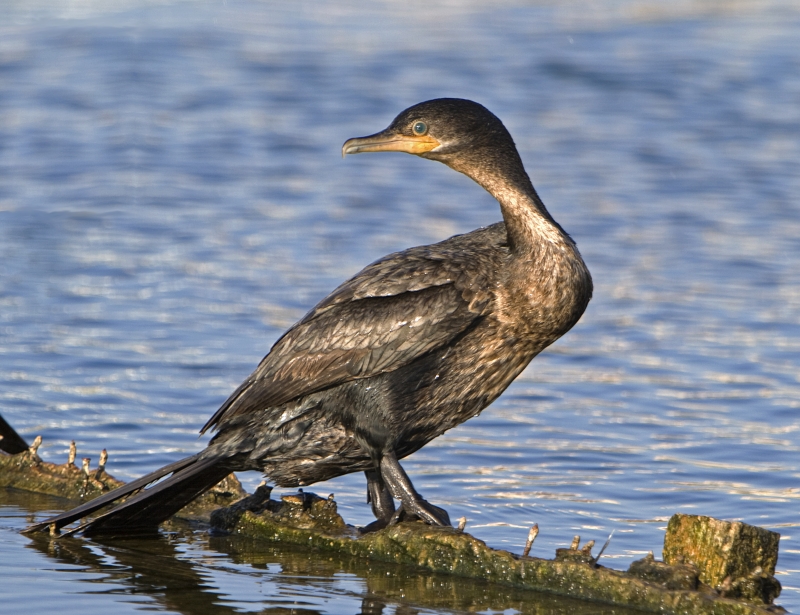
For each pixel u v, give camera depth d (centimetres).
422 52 3750
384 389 892
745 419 1320
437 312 884
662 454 1202
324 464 931
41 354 1475
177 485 948
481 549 865
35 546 923
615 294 1828
